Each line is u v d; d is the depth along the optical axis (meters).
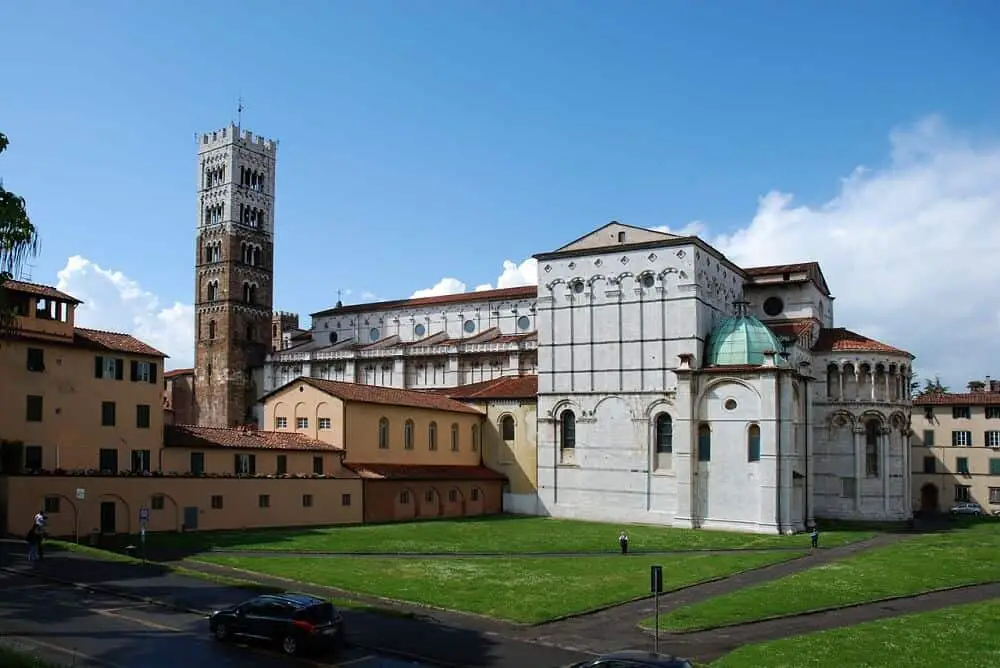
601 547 73.38
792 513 88.56
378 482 91.06
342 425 92.69
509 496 109.50
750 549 73.75
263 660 35.53
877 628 42.00
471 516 102.25
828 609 47.75
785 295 110.25
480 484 106.50
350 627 41.44
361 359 139.50
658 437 98.25
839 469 100.62
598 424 101.50
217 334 154.00
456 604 46.84
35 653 33.62
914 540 80.06
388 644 38.84
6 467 67.00
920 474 126.88
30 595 44.28
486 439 112.50
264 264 160.50
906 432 102.25
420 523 89.94
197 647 36.84
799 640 39.44
